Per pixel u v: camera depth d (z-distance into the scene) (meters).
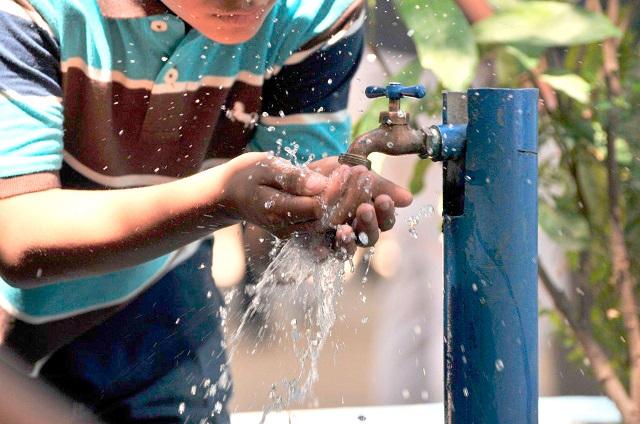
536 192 3.73
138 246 3.95
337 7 4.89
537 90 3.70
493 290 3.71
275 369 8.18
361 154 3.76
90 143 4.61
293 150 4.96
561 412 7.20
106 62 4.44
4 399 3.45
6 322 4.85
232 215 3.83
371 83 7.13
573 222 5.98
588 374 7.24
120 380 4.99
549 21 5.18
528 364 3.73
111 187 4.73
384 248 7.55
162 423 5.00
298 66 4.89
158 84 4.53
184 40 4.47
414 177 6.40
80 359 4.97
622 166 6.20
